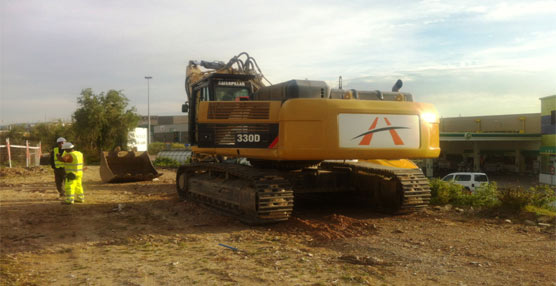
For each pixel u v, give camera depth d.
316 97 8.15
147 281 5.02
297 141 7.78
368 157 8.00
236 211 9.08
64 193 12.77
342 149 7.80
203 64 13.59
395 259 5.95
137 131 53.44
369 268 5.49
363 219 8.93
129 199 12.34
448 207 10.05
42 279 5.12
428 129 8.40
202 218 9.28
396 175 9.12
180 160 29.47
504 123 51.62
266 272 5.32
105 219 9.20
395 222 8.55
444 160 53.66
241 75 10.95
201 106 8.77
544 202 9.38
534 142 46.06
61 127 45.75
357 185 10.44
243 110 8.40
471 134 41.75
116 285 4.89
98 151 38.56
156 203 11.52
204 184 10.55
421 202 9.12
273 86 8.68
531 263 5.67
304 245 6.90
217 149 8.65
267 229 8.10
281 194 8.16
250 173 8.52
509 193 9.30
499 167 48.78
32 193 13.66
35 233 7.80
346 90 8.69
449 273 5.29
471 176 24.36
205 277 5.16
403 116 8.21
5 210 10.24
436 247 6.55
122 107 40.19
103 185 16.06
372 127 7.99
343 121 7.85
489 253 6.17
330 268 5.49
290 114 7.80
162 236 7.51
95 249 6.65
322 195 11.77
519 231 7.57
